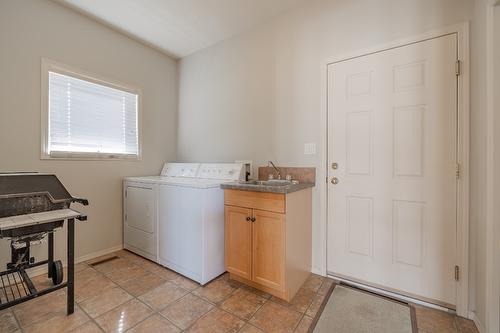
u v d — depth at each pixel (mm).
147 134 2979
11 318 1524
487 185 1342
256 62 2520
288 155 2293
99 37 2486
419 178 1700
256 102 2523
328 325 1481
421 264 1702
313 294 1820
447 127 1603
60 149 2242
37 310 1606
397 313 1595
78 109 2361
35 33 2057
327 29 2070
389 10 1801
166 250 2242
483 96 1398
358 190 1939
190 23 2482
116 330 1433
